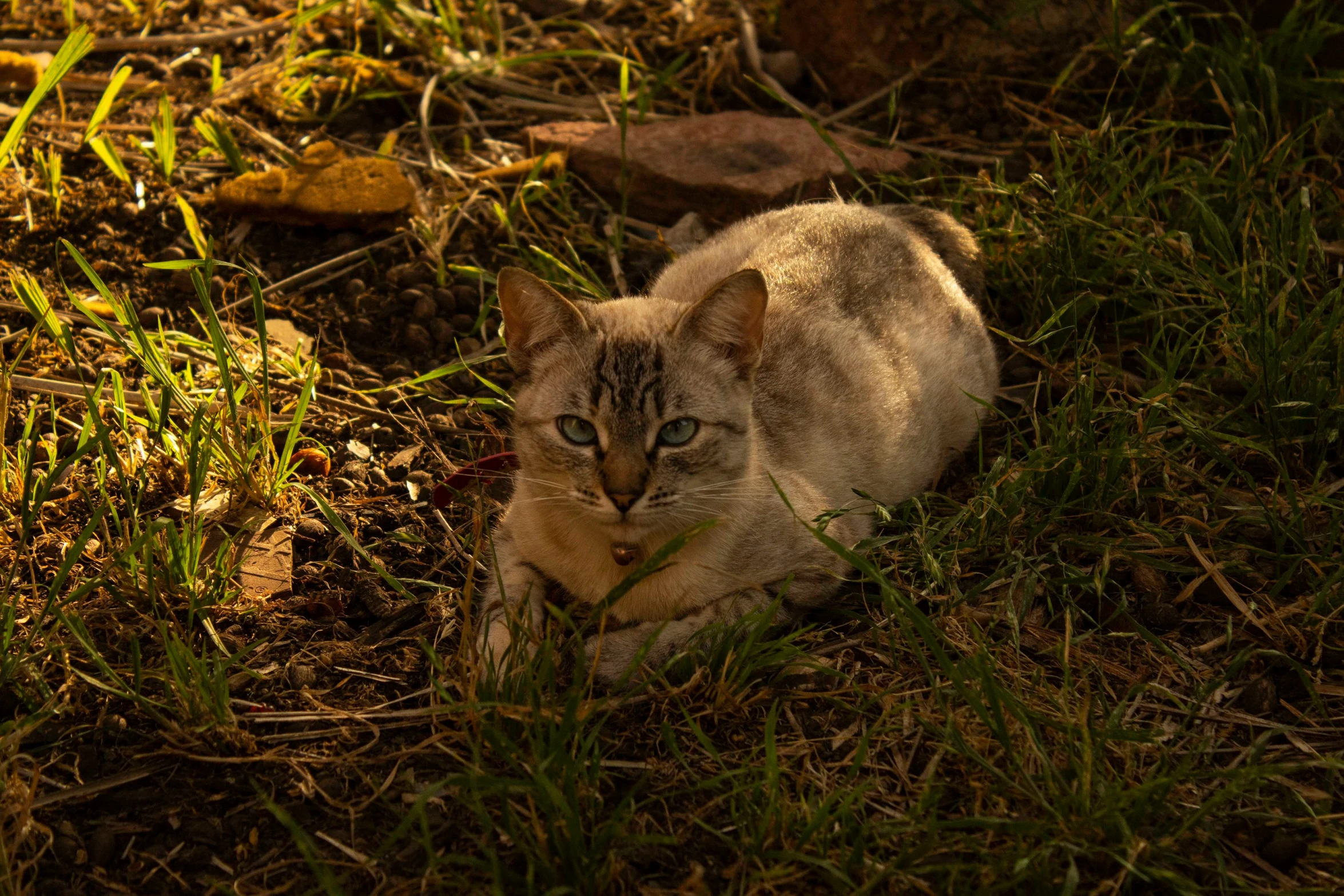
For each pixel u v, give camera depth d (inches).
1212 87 238.7
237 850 123.1
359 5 276.4
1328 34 233.5
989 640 152.0
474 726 133.0
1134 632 149.6
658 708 139.2
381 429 188.2
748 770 126.9
